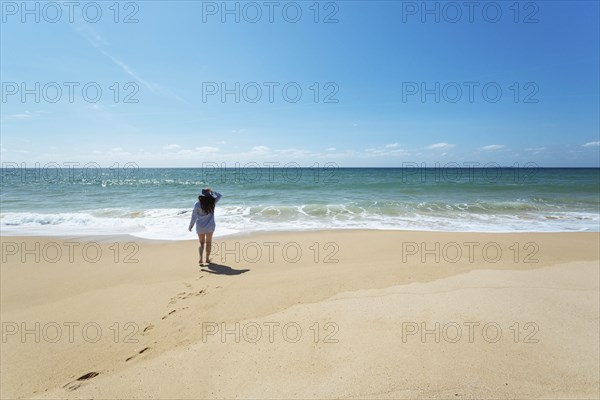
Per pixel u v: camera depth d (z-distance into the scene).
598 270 6.22
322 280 5.76
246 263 7.26
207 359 3.41
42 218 12.68
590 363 3.25
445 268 6.41
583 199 19.06
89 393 3.01
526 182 33.34
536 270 6.23
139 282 6.09
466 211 15.26
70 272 6.77
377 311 4.34
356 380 3.00
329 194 22.31
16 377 3.35
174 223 12.24
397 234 10.16
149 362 3.44
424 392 2.84
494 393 2.84
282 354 3.43
